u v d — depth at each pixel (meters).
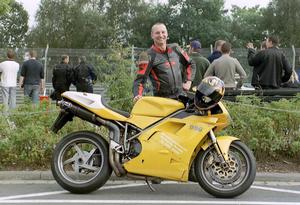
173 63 7.72
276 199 7.29
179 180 7.15
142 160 7.15
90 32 69.62
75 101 7.43
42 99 10.54
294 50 19.72
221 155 7.12
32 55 15.98
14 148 8.86
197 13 70.56
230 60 10.95
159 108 7.29
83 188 7.34
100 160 7.41
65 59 15.72
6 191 7.70
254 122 9.09
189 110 7.27
